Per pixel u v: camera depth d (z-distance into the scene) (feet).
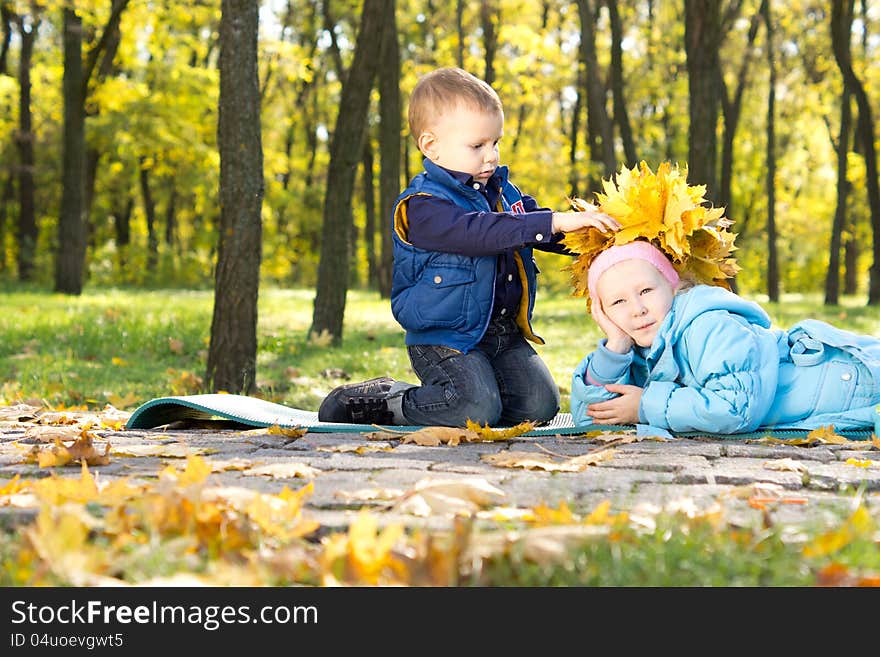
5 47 83.71
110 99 68.80
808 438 11.32
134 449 11.18
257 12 20.25
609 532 6.37
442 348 13.55
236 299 20.39
